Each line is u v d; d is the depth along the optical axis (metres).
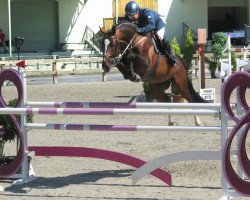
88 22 42.16
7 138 9.28
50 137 12.79
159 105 8.46
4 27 40.66
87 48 41.28
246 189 7.50
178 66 11.04
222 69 13.98
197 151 8.09
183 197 7.89
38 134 13.22
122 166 10.04
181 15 44.22
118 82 27.39
